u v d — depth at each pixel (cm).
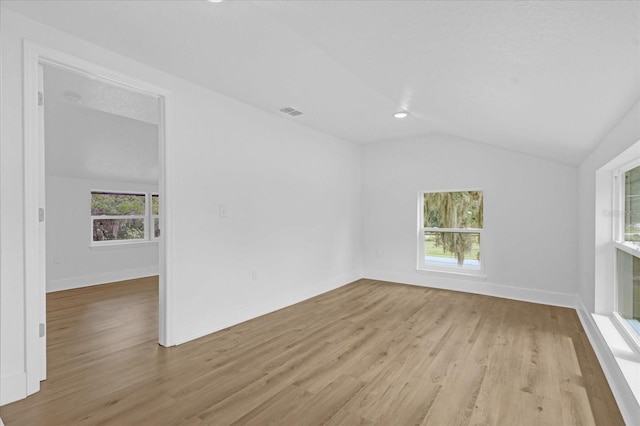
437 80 217
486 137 394
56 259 498
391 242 541
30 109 204
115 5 185
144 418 182
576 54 135
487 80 193
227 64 258
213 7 183
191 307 297
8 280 197
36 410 188
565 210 405
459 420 182
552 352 269
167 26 205
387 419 182
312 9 151
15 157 199
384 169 545
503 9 116
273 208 389
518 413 188
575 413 188
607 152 254
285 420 181
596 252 300
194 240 300
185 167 292
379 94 318
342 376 230
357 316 364
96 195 557
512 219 439
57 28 212
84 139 427
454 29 142
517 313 374
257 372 236
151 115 360
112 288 511
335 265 502
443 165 490
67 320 354
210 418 183
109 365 246
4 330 195
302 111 378
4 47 194
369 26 156
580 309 371
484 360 255
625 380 188
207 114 311
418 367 244
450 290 483
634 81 148
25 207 203
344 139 521
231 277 336
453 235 493
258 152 368
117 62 243
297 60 249
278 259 396
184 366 245
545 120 244
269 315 369
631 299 255
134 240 607
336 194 505
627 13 98
